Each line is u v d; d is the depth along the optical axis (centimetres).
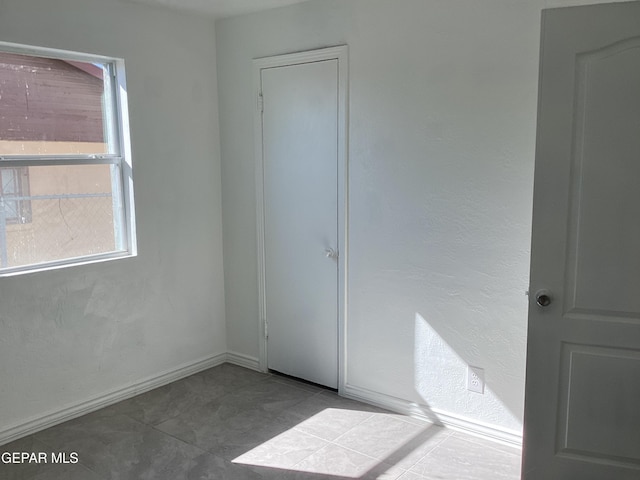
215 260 398
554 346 232
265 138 362
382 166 311
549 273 228
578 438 235
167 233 364
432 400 310
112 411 328
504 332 281
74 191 322
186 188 373
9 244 296
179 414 324
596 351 227
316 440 291
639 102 208
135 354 352
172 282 370
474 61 272
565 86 216
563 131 219
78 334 320
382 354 326
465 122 279
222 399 344
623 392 225
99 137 333
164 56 351
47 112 307
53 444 289
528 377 237
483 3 266
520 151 265
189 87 368
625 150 212
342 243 333
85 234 329
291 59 340
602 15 208
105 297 332
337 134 327
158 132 352
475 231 283
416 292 308
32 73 299
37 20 288
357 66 312
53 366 310
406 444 287
